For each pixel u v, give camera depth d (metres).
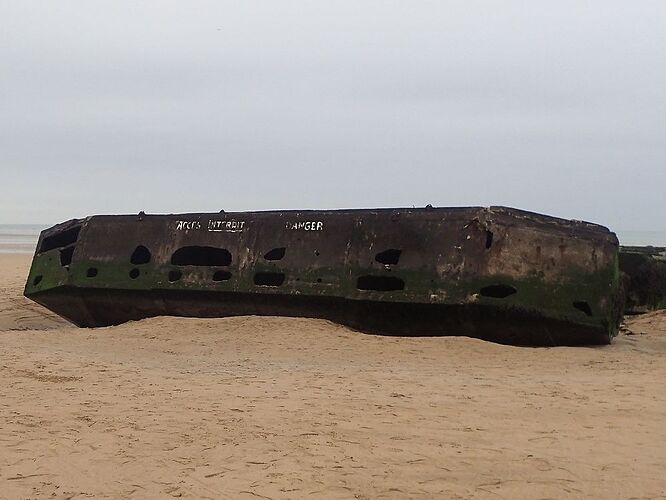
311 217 11.34
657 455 5.06
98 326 13.42
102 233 12.95
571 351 9.50
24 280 22.19
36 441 5.38
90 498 4.34
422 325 10.27
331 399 6.67
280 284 11.20
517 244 9.82
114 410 6.29
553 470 4.78
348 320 10.80
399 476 4.68
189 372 8.12
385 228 10.66
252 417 6.05
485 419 5.98
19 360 8.69
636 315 14.66
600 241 9.94
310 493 4.40
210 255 12.81
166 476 4.69
